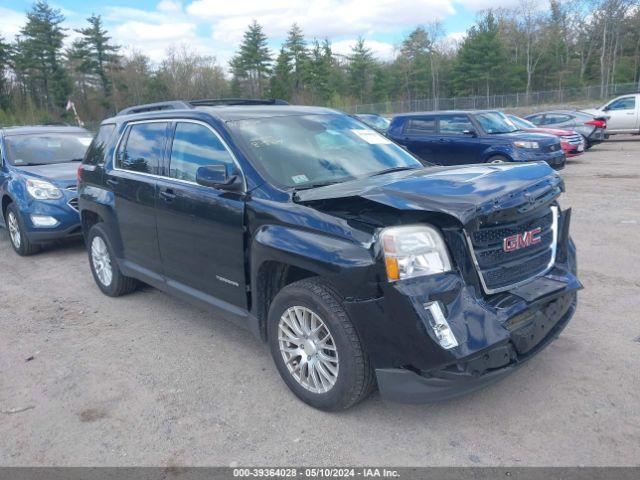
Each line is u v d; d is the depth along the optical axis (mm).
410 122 13914
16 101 71625
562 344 4480
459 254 3301
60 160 9094
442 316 3135
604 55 76812
